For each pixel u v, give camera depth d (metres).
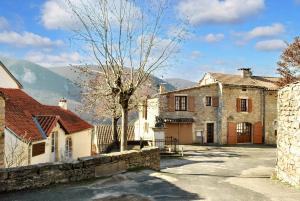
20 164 16.41
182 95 35.19
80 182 11.12
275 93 38.28
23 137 16.75
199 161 23.56
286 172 13.26
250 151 30.66
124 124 17.58
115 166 12.73
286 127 13.41
